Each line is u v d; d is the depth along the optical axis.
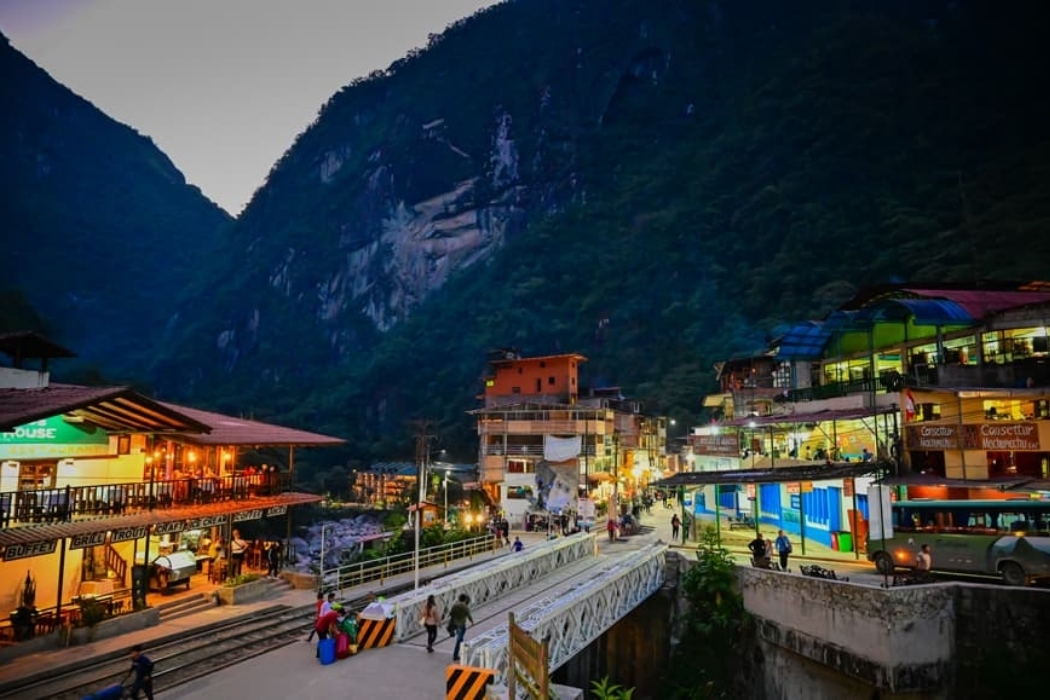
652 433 75.31
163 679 15.82
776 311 98.88
